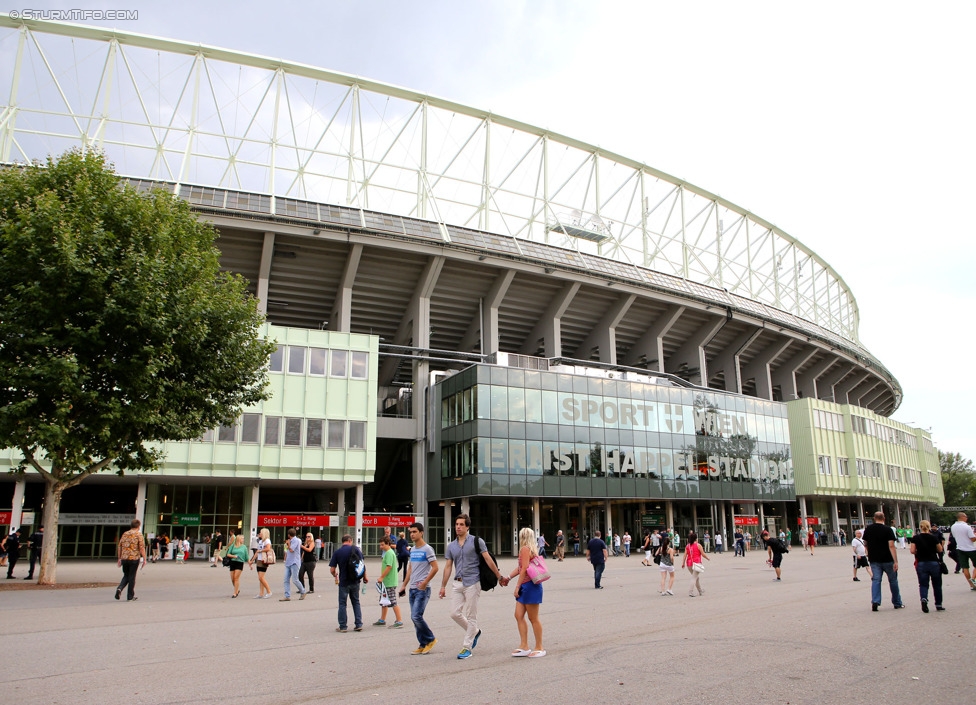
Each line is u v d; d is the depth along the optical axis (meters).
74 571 29.08
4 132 44.72
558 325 57.81
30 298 19.42
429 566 10.22
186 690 8.02
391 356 52.88
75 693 7.89
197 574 28.05
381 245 48.06
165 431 22.08
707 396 57.53
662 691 7.64
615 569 33.16
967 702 7.14
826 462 69.00
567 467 48.16
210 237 25.20
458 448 47.38
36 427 19.25
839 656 9.50
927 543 13.83
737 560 40.44
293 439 41.97
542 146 59.34
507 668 8.99
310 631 12.53
